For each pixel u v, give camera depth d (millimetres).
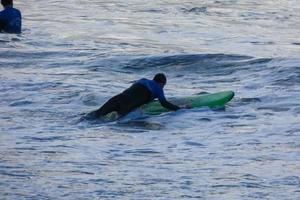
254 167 34844
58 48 72375
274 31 95375
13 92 52906
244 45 81562
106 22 97312
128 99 45875
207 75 59219
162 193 30641
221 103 47938
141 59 63719
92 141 40406
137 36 85562
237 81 56500
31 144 39531
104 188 31219
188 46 78375
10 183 31656
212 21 102750
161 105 47062
